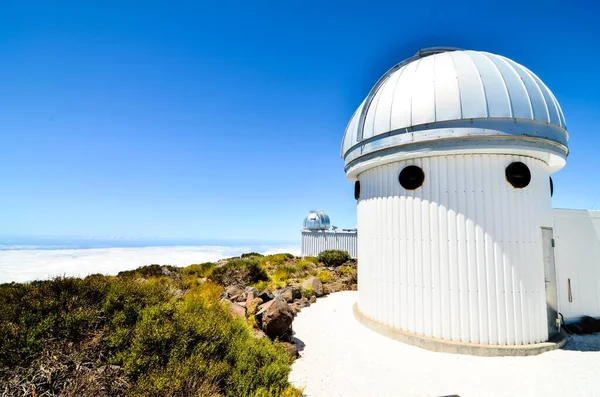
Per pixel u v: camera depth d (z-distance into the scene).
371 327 7.31
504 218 6.13
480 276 6.04
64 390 3.34
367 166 7.59
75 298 4.80
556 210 7.73
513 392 4.47
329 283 13.73
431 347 6.05
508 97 6.03
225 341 4.70
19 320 4.13
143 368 3.76
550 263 6.63
